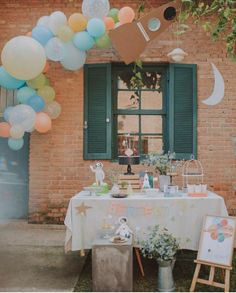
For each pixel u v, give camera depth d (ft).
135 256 14.32
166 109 19.67
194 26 19.36
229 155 19.19
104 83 19.20
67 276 12.46
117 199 12.50
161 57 19.35
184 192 13.97
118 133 19.79
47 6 19.70
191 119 19.15
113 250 11.00
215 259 11.11
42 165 19.33
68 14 19.61
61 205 19.24
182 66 19.19
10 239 16.90
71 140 19.29
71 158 19.26
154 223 12.42
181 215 12.45
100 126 19.12
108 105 19.11
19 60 14.67
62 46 16.17
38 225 19.02
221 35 19.17
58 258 14.35
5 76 15.97
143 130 19.76
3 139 20.90
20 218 20.66
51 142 19.33
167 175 14.29
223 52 19.30
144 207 12.44
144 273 12.91
